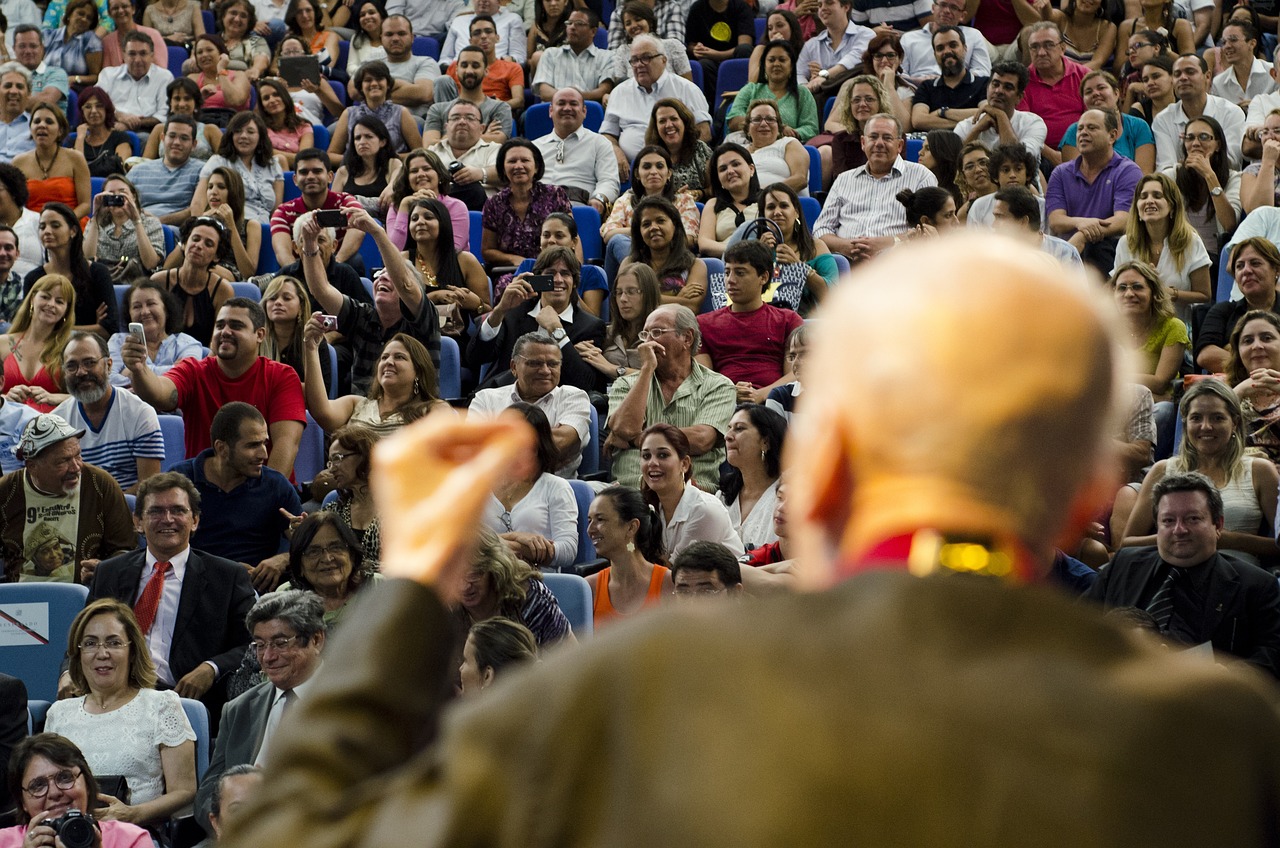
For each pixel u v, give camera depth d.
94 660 6.48
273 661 6.29
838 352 0.99
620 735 0.89
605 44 16.20
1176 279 10.72
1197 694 0.89
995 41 15.16
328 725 0.97
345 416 9.01
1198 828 0.86
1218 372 9.55
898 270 1.00
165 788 6.39
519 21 15.89
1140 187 10.81
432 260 10.84
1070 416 0.94
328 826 0.91
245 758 6.29
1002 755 0.86
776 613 0.92
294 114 14.11
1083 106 13.72
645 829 0.86
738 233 10.58
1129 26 14.95
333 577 6.89
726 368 9.52
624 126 13.94
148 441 8.44
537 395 8.75
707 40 15.26
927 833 0.85
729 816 0.85
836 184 12.05
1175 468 7.68
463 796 0.89
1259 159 12.80
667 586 6.89
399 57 15.44
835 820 0.85
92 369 8.34
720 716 0.88
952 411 0.94
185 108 14.18
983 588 0.92
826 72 14.32
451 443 1.10
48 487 7.64
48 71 15.09
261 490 7.96
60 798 5.79
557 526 7.72
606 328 9.90
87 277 10.36
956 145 12.38
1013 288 0.96
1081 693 0.88
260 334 8.94
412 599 1.02
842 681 0.88
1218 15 15.60
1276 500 7.53
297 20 16.28
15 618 7.12
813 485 0.98
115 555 7.48
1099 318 0.97
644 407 8.62
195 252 10.34
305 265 9.63
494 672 5.63
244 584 7.25
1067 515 0.96
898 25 15.29
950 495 0.94
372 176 12.76
